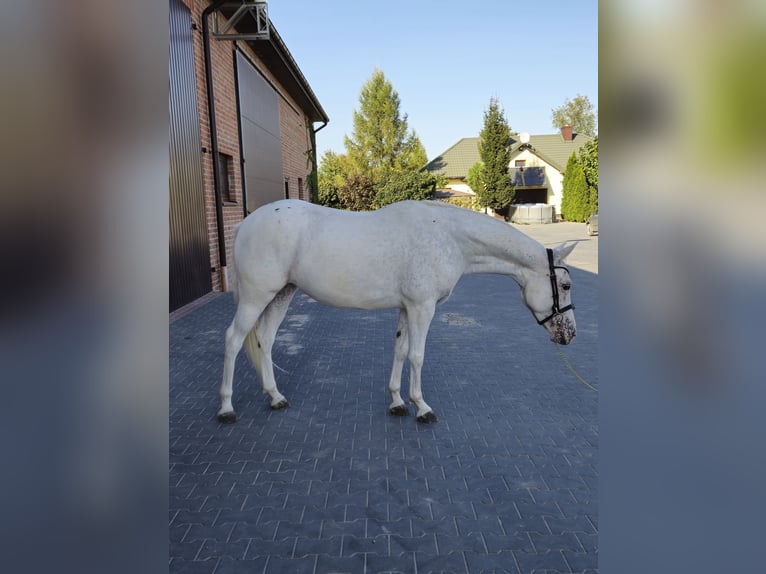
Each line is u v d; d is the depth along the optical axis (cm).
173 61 750
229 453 352
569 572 238
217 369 528
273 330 425
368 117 4891
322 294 383
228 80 1021
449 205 394
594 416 414
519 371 529
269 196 1366
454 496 300
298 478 320
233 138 1047
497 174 3578
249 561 245
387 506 290
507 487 310
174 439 373
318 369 533
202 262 874
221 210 934
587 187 3309
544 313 400
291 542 259
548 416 414
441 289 381
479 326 730
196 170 845
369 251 373
